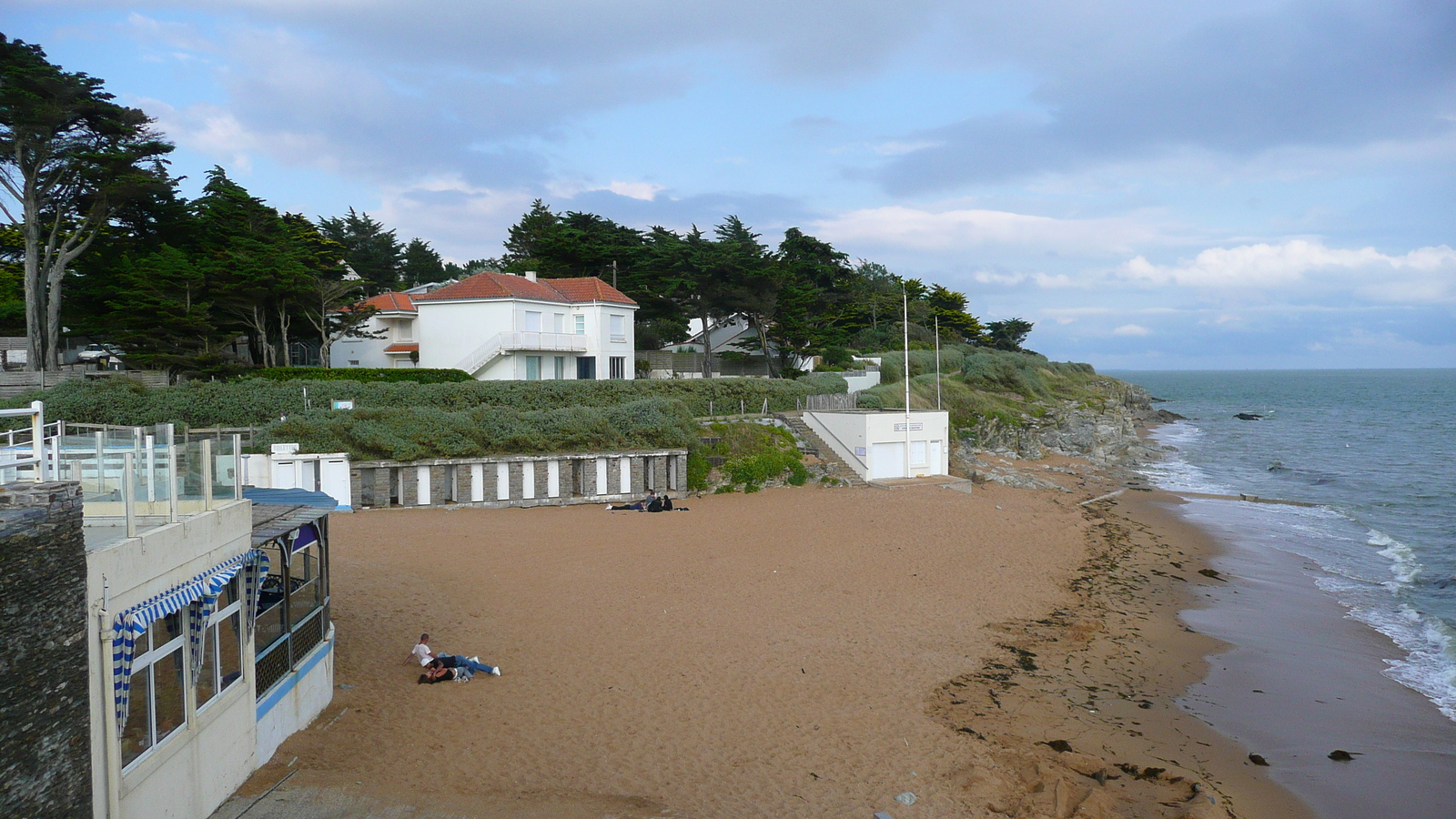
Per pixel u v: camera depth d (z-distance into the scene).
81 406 37.81
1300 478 56.19
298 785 12.38
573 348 57.88
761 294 66.56
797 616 22.27
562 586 24.16
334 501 16.47
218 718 11.56
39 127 40.41
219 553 11.66
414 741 14.35
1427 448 76.19
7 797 7.49
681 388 50.22
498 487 36.09
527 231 93.69
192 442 11.48
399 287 96.00
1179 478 56.38
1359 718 18.12
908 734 15.60
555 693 16.72
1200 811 13.43
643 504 36.38
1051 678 19.19
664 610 22.33
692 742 14.88
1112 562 30.33
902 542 30.88
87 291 47.34
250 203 54.53
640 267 69.25
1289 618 24.88
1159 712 17.86
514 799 12.44
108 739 9.00
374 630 19.92
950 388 68.44
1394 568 31.22
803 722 15.91
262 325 50.75
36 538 7.88
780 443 45.25
